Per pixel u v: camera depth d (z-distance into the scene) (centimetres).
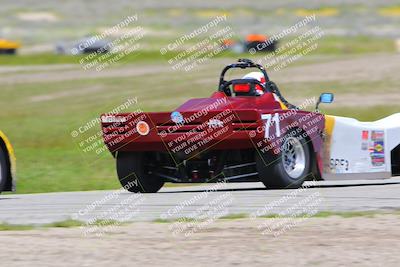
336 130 4175
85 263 2155
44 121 9725
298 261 2158
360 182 4684
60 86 13175
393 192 3806
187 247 2347
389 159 4434
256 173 4044
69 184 5097
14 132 8856
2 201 3812
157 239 2475
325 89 10288
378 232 2541
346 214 2909
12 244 2402
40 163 6309
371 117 8550
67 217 3027
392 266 2102
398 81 10500
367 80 10744
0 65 18688
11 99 12162
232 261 2164
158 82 12575
